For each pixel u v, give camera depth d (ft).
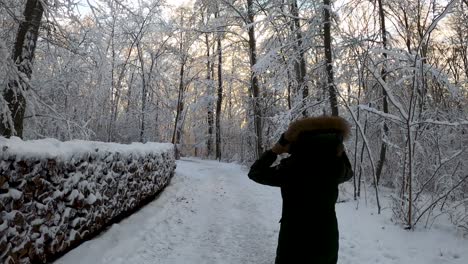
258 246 19.04
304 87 45.78
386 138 41.22
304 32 45.78
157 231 21.58
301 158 9.09
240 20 66.08
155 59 92.79
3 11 26.81
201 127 128.26
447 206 25.41
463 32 41.22
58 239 15.65
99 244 18.22
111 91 75.36
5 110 23.73
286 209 9.29
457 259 17.26
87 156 18.17
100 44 45.03
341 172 9.15
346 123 9.40
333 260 9.25
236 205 29.73
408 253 18.19
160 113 101.30
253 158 74.74
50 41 30.19
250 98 68.23
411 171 22.66
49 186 14.99
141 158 26.86
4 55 22.71
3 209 12.43
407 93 38.58
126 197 23.73
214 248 18.83
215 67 111.55
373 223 23.56
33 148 14.25
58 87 42.47
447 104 37.65
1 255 12.28
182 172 49.11
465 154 29.55
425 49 33.40
